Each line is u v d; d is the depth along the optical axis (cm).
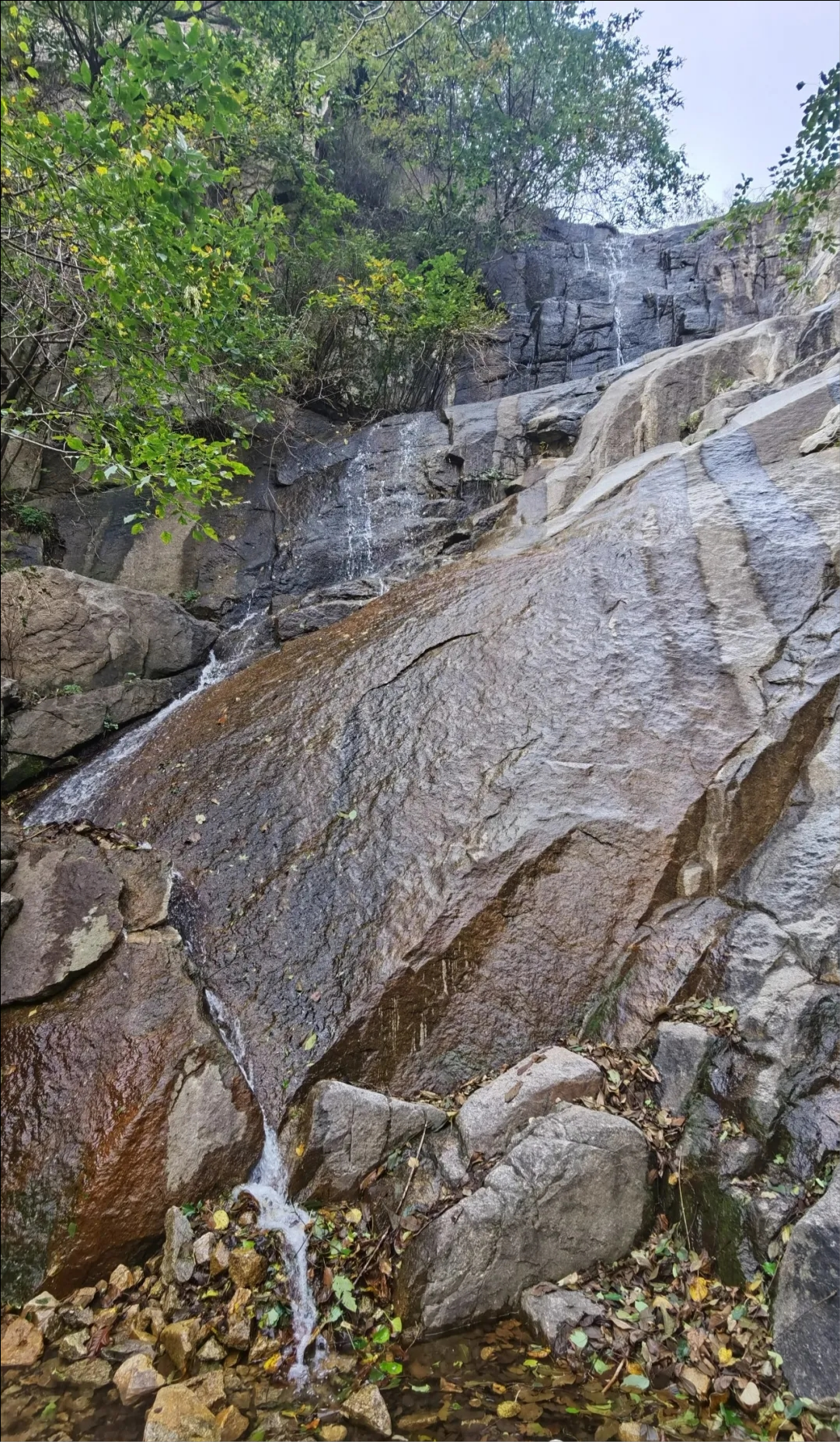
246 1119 349
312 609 851
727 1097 354
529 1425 251
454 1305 293
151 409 790
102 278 645
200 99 607
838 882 416
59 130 602
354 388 1312
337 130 1478
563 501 906
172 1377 264
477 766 501
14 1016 370
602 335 1505
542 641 579
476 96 1559
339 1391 266
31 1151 320
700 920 432
